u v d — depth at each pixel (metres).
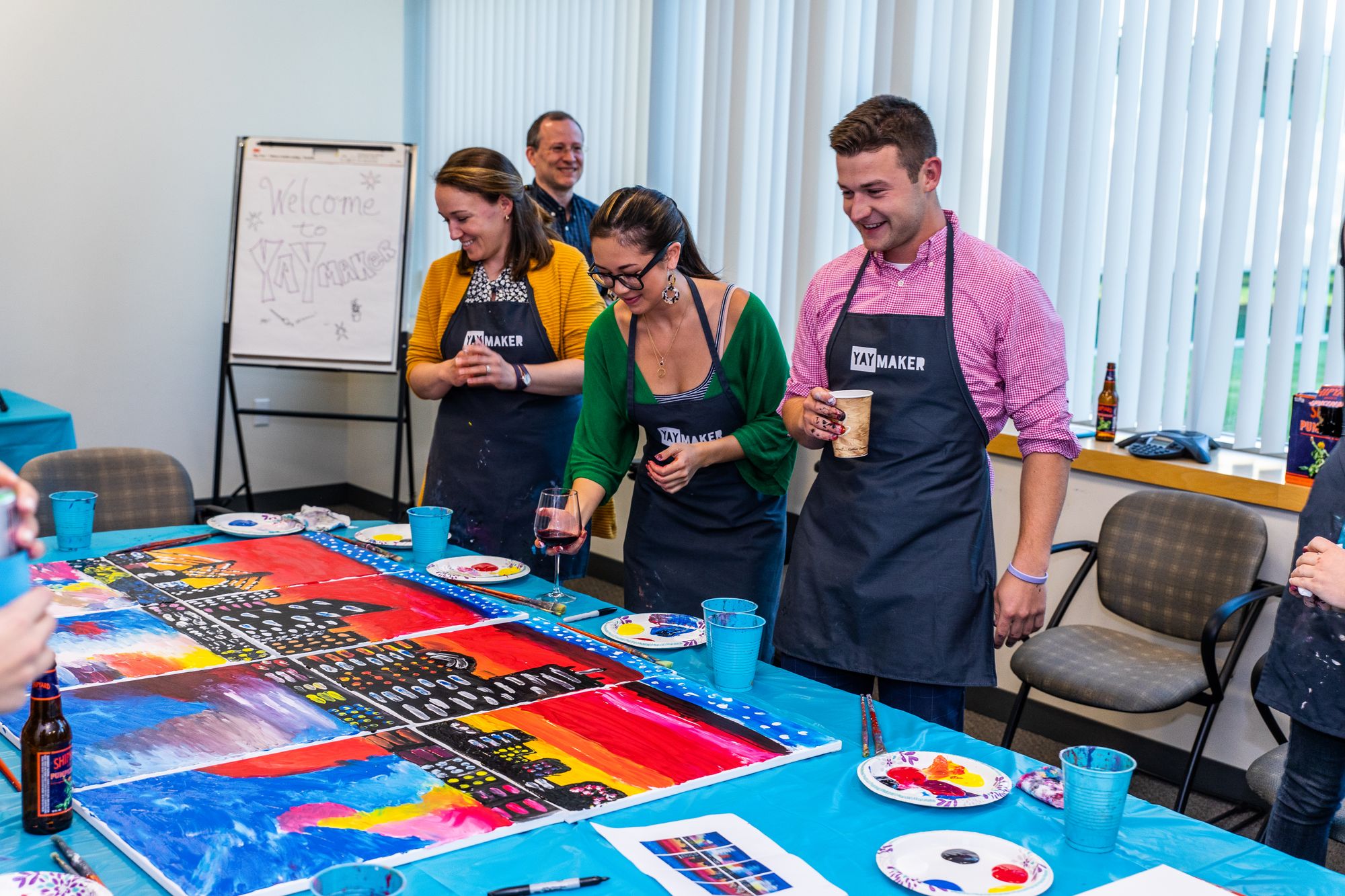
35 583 1.96
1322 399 2.62
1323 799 1.76
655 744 1.36
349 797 1.19
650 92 4.33
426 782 1.23
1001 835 1.17
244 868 1.04
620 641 1.76
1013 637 1.86
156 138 5.07
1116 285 3.15
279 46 5.30
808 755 1.36
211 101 5.18
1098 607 3.06
